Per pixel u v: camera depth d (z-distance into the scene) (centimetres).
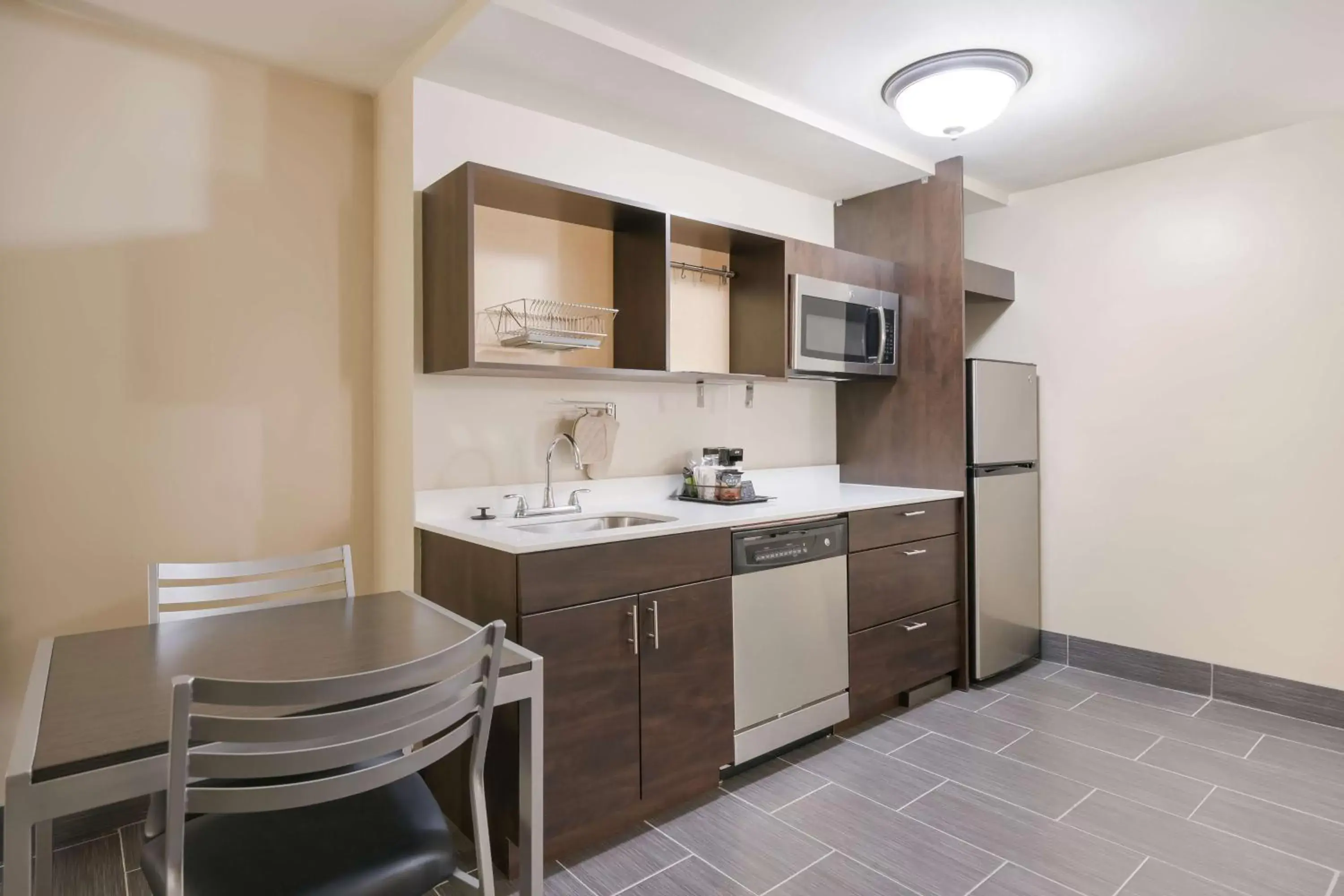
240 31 212
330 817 126
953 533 311
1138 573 323
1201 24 207
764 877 180
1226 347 299
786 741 244
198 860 113
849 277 314
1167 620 315
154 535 216
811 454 348
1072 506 343
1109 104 261
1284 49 221
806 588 251
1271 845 193
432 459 234
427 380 232
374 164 255
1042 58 227
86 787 94
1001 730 270
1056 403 348
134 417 212
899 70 235
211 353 225
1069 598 345
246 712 114
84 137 204
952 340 315
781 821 206
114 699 115
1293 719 280
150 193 214
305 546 243
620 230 272
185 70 219
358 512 254
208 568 174
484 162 241
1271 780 229
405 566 234
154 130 214
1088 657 339
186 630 153
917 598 294
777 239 286
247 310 231
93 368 206
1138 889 175
